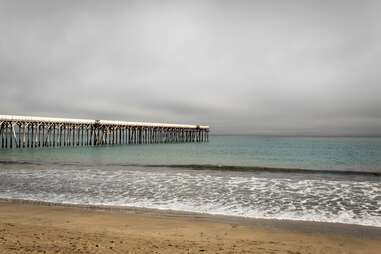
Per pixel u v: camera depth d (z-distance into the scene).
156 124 80.06
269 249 8.55
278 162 37.25
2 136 51.31
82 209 13.23
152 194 16.17
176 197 15.51
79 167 26.97
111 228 10.36
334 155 49.34
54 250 7.87
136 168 26.34
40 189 17.41
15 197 15.59
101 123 65.56
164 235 9.62
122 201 14.73
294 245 8.98
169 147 68.69
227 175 22.30
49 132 57.28
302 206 13.80
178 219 11.71
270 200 14.88
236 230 10.37
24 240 8.65
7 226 10.24
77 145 62.75
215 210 13.17
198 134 102.44
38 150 50.59
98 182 19.39
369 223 11.41
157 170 25.02
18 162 31.45
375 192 16.53
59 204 14.20
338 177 21.56
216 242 9.02
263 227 10.82
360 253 8.48
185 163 34.59
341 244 9.16
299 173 23.62
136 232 9.92
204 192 16.59
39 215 12.12
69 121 59.34
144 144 78.62
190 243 8.83
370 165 33.72
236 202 14.52
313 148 70.69
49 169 25.45
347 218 12.03
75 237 9.09
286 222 11.50
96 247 8.20
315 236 9.88
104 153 47.06
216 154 50.34
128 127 73.00
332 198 15.24
